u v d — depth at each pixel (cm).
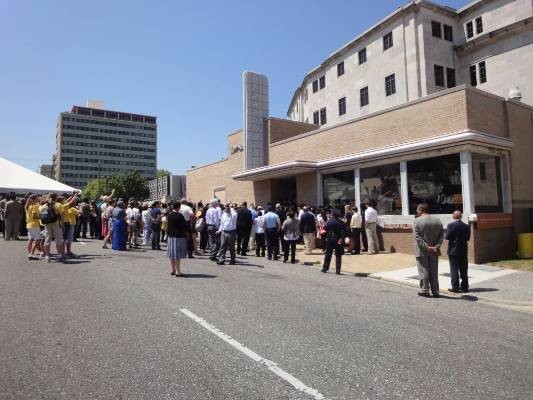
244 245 1552
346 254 1562
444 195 1403
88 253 1400
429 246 867
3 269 1014
